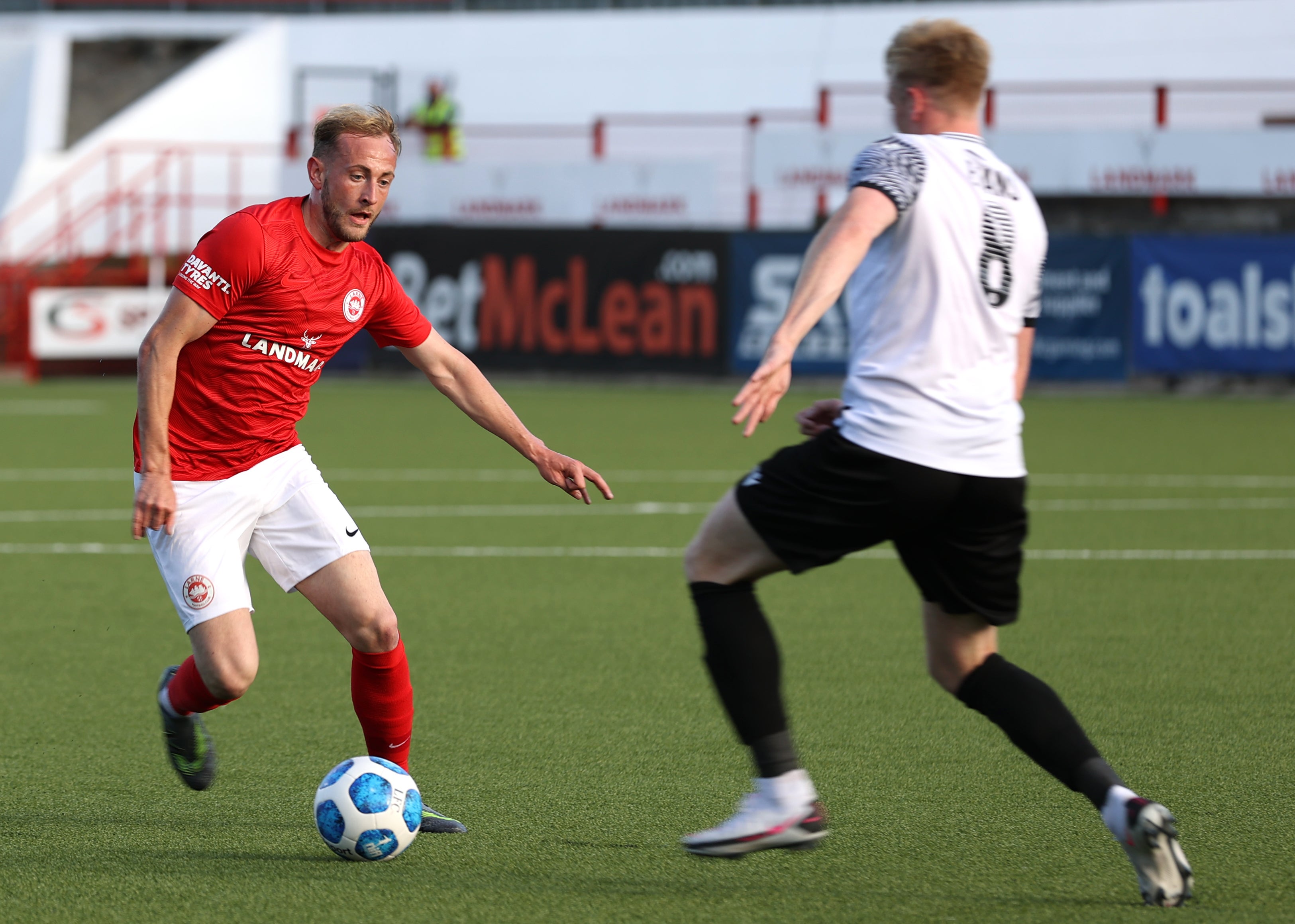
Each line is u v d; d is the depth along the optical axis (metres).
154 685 20.81
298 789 15.95
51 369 84.69
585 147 104.62
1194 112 93.25
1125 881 12.98
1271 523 35.94
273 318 13.70
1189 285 73.12
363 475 45.09
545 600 27.02
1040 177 78.25
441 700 19.84
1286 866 13.34
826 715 19.02
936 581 12.75
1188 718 18.86
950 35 12.74
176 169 100.38
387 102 104.38
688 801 15.48
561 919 12.07
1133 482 43.44
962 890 12.77
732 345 76.50
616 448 51.69
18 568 30.02
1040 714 12.42
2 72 112.81
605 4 117.19
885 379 12.18
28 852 13.80
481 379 15.12
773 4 113.31
